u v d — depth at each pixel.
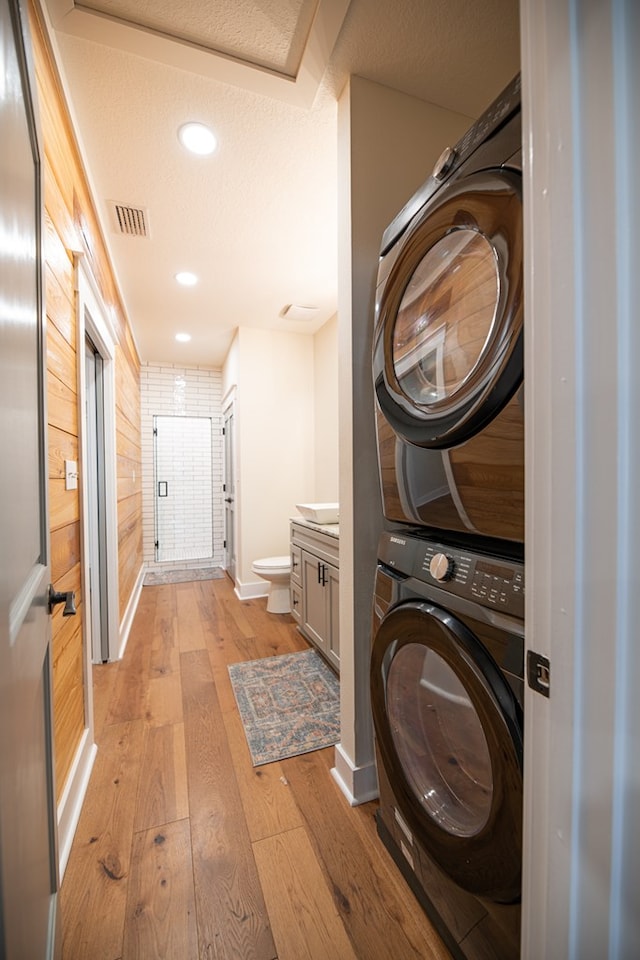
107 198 1.90
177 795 1.39
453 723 0.91
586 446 0.42
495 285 0.72
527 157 0.49
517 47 1.25
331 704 1.95
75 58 1.24
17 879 0.52
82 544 1.57
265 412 3.86
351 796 1.35
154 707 1.93
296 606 2.88
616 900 0.41
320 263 2.54
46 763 0.79
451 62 1.30
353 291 1.33
